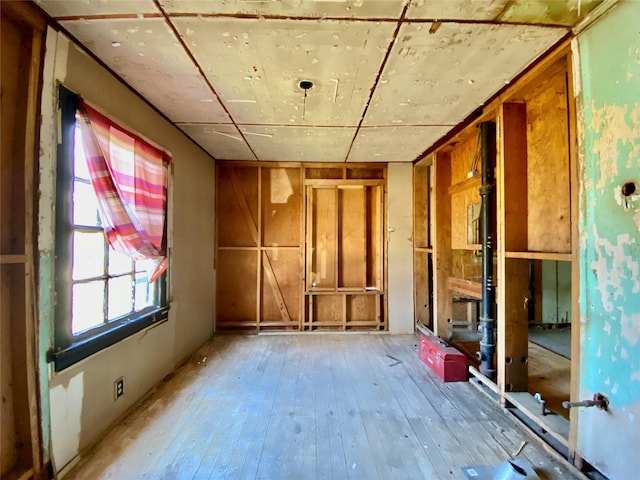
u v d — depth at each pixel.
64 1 1.43
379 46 1.76
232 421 2.18
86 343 1.82
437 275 3.75
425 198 4.43
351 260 4.49
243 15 1.51
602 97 1.52
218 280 4.43
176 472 1.69
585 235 1.63
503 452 1.86
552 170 2.09
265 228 4.50
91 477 1.65
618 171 1.45
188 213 3.41
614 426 1.47
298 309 4.49
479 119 2.68
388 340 4.07
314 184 4.43
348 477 1.66
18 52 1.51
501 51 1.82
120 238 1.97
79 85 1.79
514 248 2.35
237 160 4.37
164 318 2.82
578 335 1.67
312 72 2.03
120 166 2.07
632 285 1.39
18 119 1.51
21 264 1.50
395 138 3.39
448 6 1.46
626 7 1.40
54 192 1.64
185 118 2.82
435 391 2.65
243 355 3.51
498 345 2.43
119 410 2.17
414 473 1.69
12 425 1.49
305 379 2.88
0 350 1.44
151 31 1.64
